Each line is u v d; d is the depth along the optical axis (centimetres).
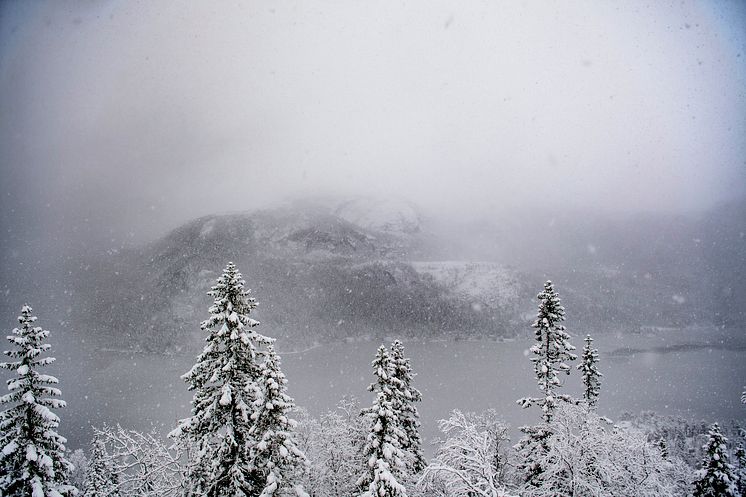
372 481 1627
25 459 1406
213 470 1420
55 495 1390
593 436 1667
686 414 7944
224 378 1449
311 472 1961
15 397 1395
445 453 1658
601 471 1572
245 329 1520
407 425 2150
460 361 14012
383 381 1791
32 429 1429
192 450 1694
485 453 1587
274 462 1447
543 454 1795
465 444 1566
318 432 2283
